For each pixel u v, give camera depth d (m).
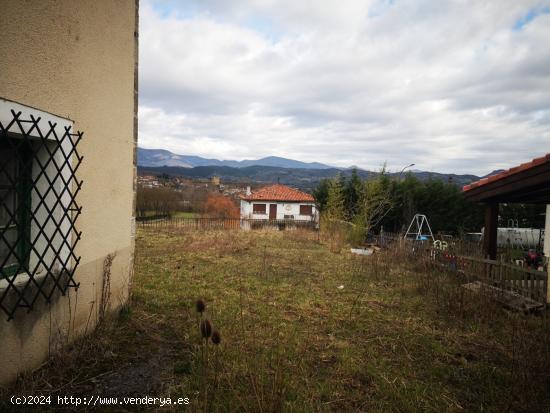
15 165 3.02
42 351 3.08
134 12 4.71
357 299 6.52
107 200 4.16
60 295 3.29
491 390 3.27
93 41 3.69
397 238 13.59
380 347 4.34
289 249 13.85
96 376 3.11
